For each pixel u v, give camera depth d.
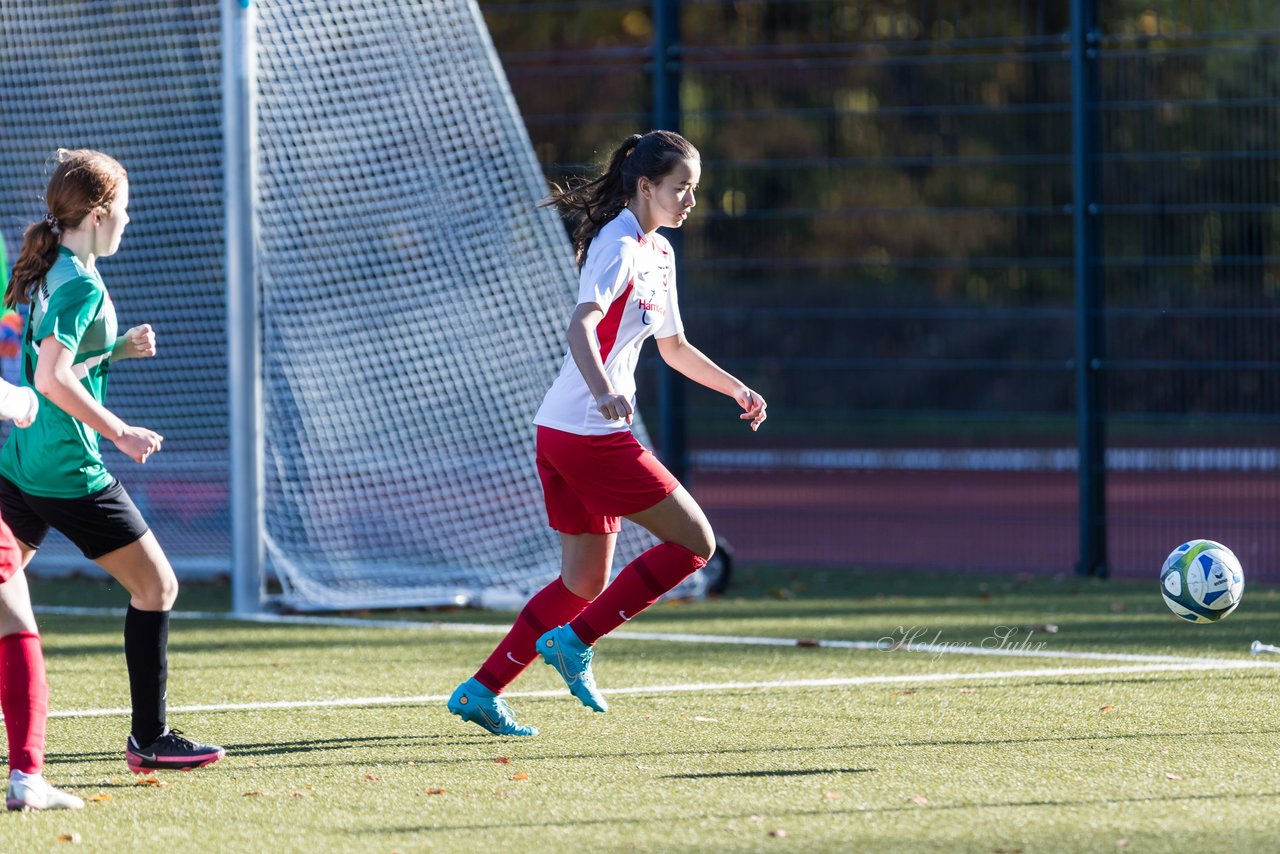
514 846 12.33
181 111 32.50
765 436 76.81
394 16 29.08
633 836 12.57
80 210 14.04
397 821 13.15
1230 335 32.62
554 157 42.84
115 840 12.59
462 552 29.39
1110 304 38.00
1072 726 16.94
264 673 21.05
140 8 32.47
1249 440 64.81
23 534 14.59
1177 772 14.69
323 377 29.05
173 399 32.38
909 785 14.27
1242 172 31.41
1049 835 12.43
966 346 76.00
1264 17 42.78
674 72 32.75
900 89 54.91
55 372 13.37
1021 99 37.75
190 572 31.55
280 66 28.34
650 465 15.92
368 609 27.19
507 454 29.66
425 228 29.39
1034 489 58.44
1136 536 43.50
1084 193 31.64
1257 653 20.08
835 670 20.78
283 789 14.35
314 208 28.70
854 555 39.12
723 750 15.91
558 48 56.72
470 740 16.55
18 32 32.31
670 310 16.88
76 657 22.31
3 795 14.19
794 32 44.81
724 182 50.28
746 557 38.72
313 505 29.11
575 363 15.62
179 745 15.20
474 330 29.56
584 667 16.55
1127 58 31.47
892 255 74.19
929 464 68.38
